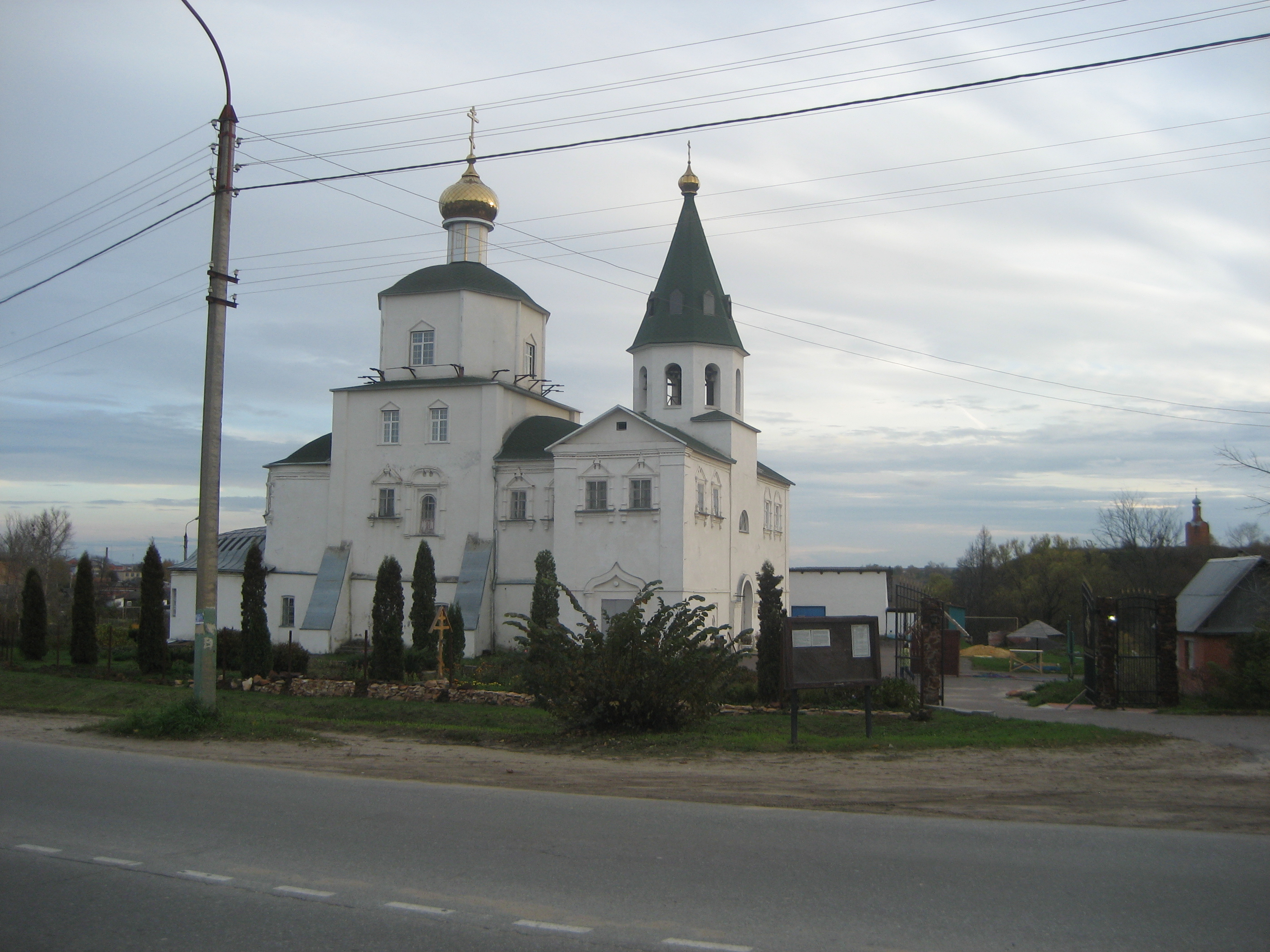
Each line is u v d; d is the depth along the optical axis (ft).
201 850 32.30
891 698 86.84
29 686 106.52
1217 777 48.93
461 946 23.47
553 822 36.35
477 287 167.22
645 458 144.25
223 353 66.74
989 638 221.05
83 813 38.19
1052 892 27.50
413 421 163.84
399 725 73.20
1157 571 248.93
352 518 164.66
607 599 144.15
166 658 117.60
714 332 164.35
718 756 55.77
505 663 127.13
